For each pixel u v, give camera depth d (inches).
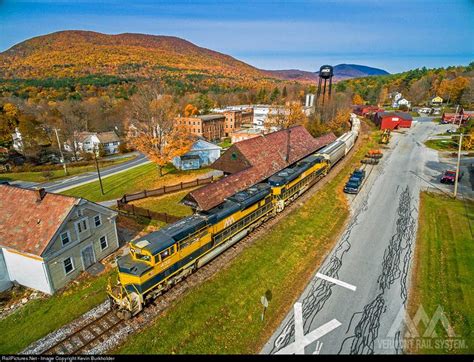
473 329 634.8
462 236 1013.8
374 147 2378.2
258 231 1043.3
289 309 697.0
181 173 1866.4
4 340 636.1
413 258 898.7
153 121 1644.9
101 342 605.6
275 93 6008.9
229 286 767.1
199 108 4857.3
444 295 740.7
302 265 866.8
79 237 856.9
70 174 2145.7
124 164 2460.6
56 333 642.2
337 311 689.6
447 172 1565.0
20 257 781.3
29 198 874.8
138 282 641.6
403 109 4591.5
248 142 1349.7
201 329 636.7
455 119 3309.5
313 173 1457.9
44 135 2802.7
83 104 3897.6
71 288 808.3
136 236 1098.7
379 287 771.4
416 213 1203.9
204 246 814.5
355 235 1039.6
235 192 1079.0
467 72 6102.4
